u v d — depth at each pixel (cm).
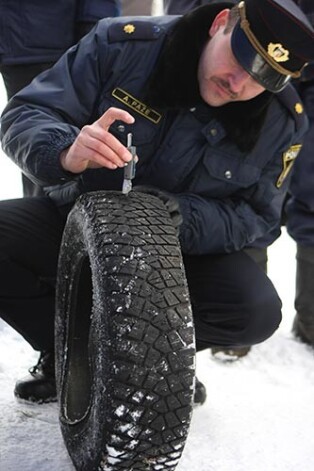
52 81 175
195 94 166
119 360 118
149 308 120
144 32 172
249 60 151
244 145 174
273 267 349
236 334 185
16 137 165
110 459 122
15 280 182
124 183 141
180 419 121
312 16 232
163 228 131
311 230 251
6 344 238
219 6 165
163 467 125
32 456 164
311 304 255
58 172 156
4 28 246
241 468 169
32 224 184
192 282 186
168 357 119
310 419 199
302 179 246
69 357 157
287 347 256
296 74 156
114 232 127
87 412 138
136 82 171
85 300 155
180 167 176
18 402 194
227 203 186
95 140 138
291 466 172
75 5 246
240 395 215
